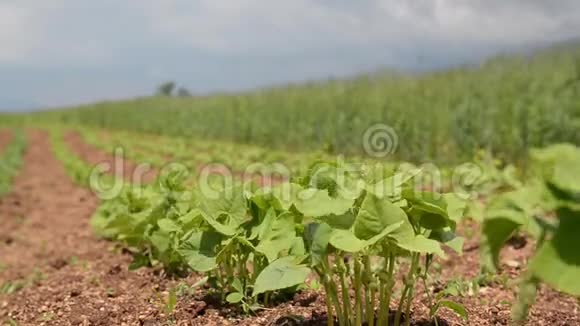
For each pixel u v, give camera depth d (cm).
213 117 2666
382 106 1616
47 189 1230
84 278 468
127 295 395
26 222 853
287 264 247
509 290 384
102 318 355
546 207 147
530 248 486
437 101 1669
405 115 1388
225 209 304
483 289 387
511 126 1159
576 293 134
